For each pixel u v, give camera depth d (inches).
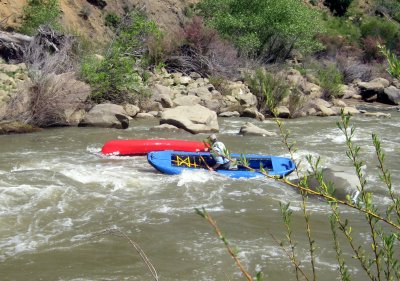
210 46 948.0
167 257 257.8
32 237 280.1
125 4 1122.0
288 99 789.9
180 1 1242.6
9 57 748.6
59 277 237.3
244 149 514.0
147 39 884.6
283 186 380.2
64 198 340.2
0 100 594.6
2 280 234.2
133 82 717.3
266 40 1086.4
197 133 589.6
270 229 295.9
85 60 723.4
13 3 913.5
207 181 384.2
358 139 576.1
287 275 239.5
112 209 324.2
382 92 964.0
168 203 337.4
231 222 305.3
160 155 425.1
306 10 1114.1
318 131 623.5
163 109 719.7
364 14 1704.0
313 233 289.9
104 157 466.0
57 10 912.3
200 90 797.2
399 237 108.0
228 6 1133.7
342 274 111.6
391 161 467.5
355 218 313.7
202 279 235.8
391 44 1385.3
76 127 602.5
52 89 598.5
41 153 472.4
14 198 335.3
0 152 470.0
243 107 749.9
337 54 1218.0
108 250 265.3
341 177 367.9
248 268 245.8
